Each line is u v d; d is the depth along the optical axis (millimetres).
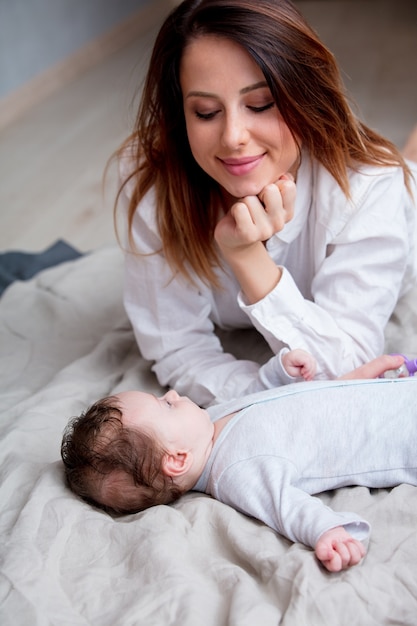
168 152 1382
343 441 1169
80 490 1174
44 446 1340
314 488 1183
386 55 4301
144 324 1542
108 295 1964
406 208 1451
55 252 2334
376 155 1359
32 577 1030
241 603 948
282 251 1447
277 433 1182
